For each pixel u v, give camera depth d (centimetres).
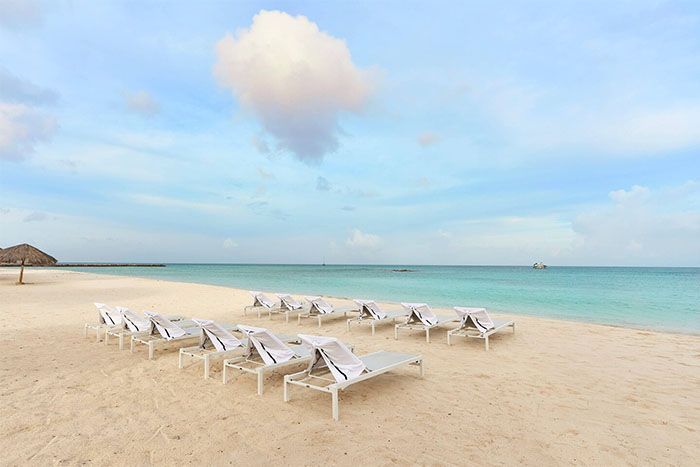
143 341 646
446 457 326
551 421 402
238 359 537
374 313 932
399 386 510
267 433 369
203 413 417
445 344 777
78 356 655
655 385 521
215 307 1349
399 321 1083
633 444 353
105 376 548
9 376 544
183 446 343
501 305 1535
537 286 2689
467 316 790
